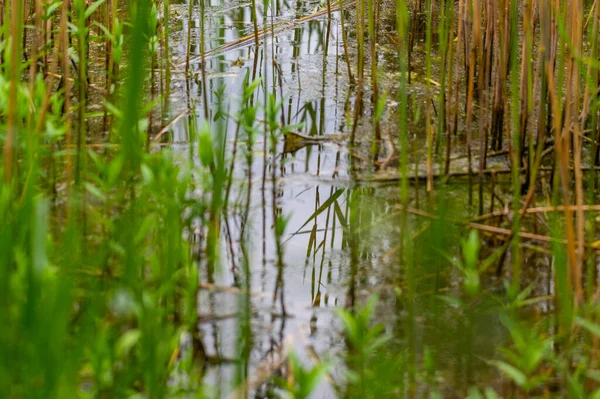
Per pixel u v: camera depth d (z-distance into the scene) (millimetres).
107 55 3768
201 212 2359
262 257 2416
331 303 2195
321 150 3148
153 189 2109
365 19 4895
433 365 1879
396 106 3570
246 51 4320
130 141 1274
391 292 2252
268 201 2754
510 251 2430
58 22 4000
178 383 1796
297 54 4301
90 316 1718
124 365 1728
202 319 2084
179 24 4738
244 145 3121
